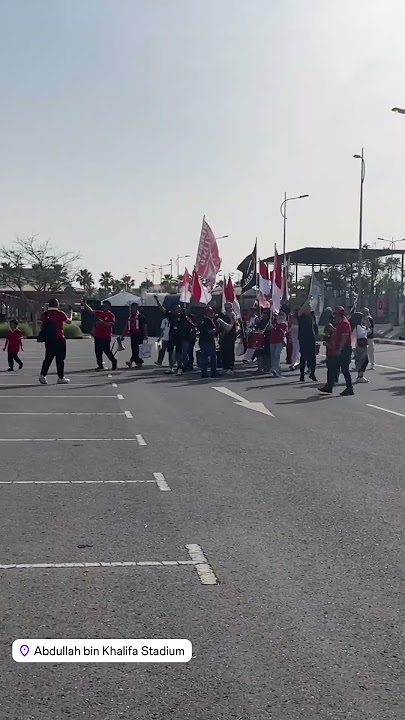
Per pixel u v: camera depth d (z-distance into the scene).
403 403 18.62
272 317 26.25
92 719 4.29
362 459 11.64
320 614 5.73
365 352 24.08
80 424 15.06
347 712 4.36
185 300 32.47
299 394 20.48
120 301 65.75
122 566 6.78
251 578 6.50
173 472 10.65
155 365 30.12
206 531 7.85
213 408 17.53
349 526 8.06
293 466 11.09
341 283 75.19
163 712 4.36
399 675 4.79
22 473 10.54
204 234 31.12
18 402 18.64
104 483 9.96
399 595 6.13
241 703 4.45
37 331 59.84
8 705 4.44
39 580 6.42
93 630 5.42
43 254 73.38
